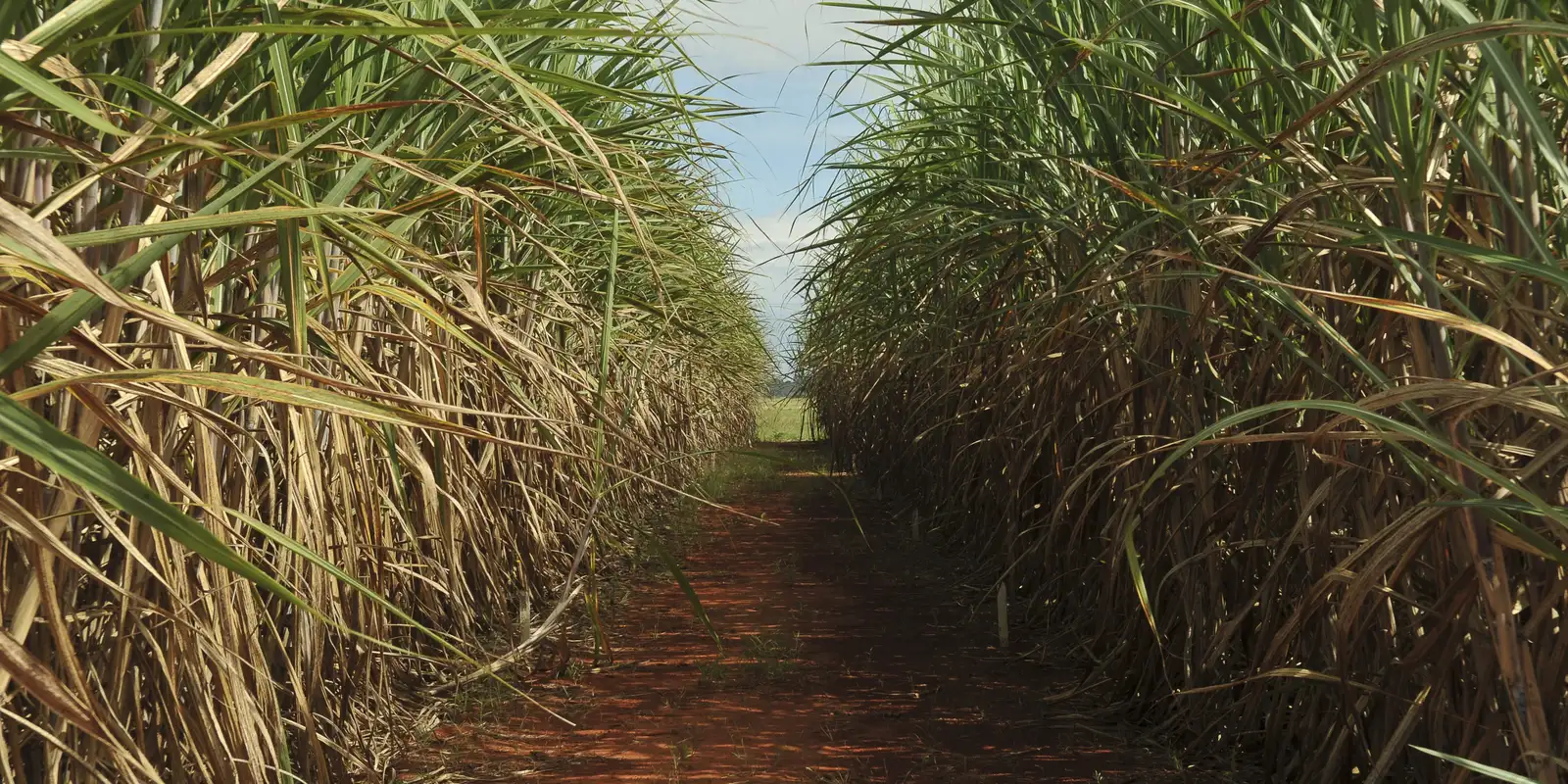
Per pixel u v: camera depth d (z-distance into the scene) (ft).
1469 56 5.62
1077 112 11.88
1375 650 7.16
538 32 4.62
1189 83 8.95
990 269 14.51
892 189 13.17
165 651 5.74
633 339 21.43
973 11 13.28
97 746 5.34
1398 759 7.25
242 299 7.41
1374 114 5.47
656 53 8.38
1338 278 6.64
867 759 10.04
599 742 10.57
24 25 4.66
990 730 10.78
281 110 5.10
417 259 8.24
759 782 9.45
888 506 30.71
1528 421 5.14
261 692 6.16
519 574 13.99
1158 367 9.53
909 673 13.10
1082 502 12.30
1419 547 5.01
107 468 2.39
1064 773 9.45
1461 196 5.54
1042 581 15.26
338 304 8.40
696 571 20.81
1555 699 5.00
